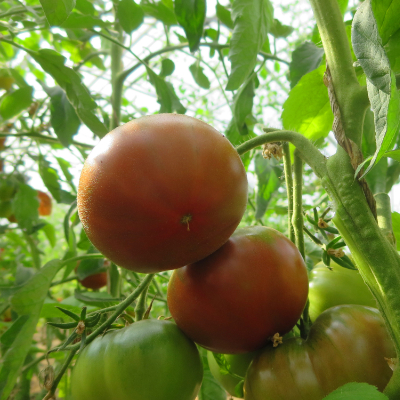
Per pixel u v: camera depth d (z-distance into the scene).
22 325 0.21
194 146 0.14
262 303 0.16
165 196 0.13
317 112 0.24
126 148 0.13
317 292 0.21
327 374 0.15
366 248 0.13
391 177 0.29
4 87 0.49
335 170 0.14
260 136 0.17
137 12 0.30
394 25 0.16
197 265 0.17
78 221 0.37
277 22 0.42
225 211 0.14
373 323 0.16
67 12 0.19
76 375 0.17
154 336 0.17
